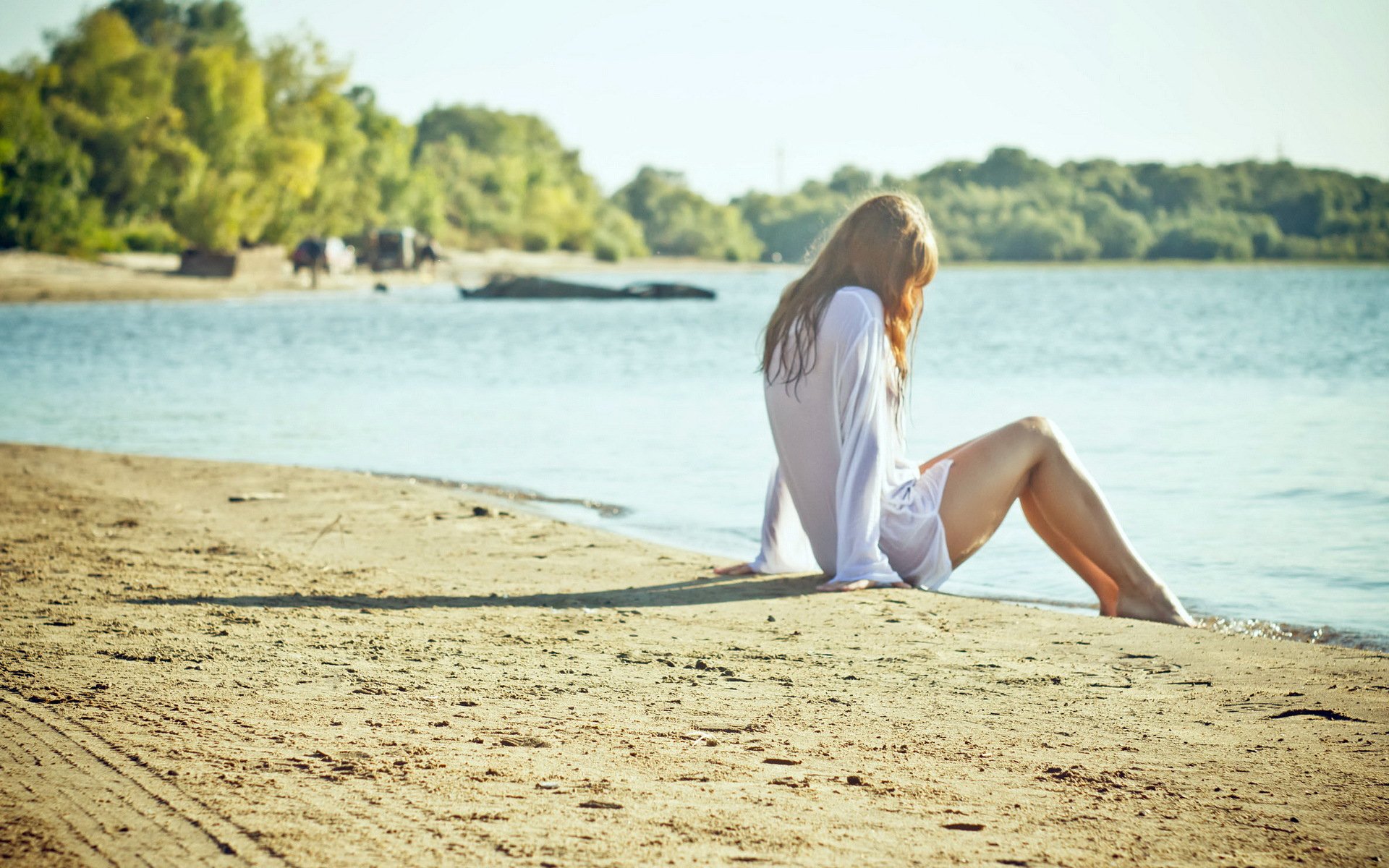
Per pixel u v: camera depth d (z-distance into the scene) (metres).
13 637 4.47
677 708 3.74
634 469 10.61
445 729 3.46
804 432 5.61
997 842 2.60
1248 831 2.69
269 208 67.06
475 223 116.69
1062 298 59.75
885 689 4.00
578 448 11.93
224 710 3.58
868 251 5.51
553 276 92.62
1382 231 130.25
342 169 77.06
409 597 5.53
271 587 5.64
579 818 2.72
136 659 4.20
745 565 6.20
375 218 88.81
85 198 65.81
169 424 14.33
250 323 36.25
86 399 17.22
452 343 28.69
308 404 16.31
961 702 3.84
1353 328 34.03
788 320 5.59
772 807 2.81
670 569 6.29
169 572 5.97
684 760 3.20
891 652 4.53
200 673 4.04
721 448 11.82
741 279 99.75
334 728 3.44
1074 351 26.28
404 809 2.76
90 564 6.14
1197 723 3.62
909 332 5.69
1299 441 12.02
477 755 3.20
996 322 39.53
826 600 5.42
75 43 67.88
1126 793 2.96
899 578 5.65
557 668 4.24
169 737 3.29
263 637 4.61
